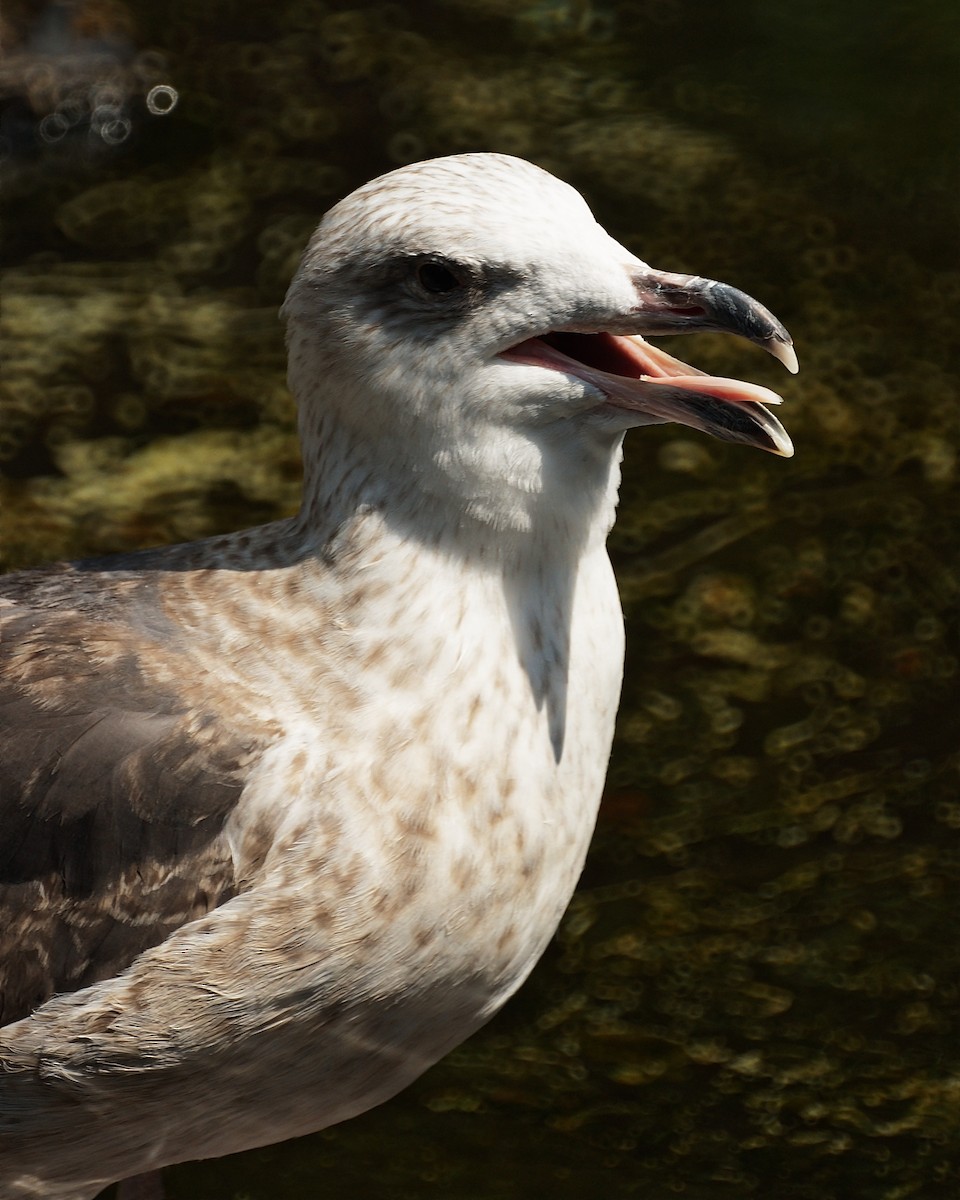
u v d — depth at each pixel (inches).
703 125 620.1
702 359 531.5
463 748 251.0
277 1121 276.4
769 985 366.0
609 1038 356.2
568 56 651.5
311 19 658.2
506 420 247.3
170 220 580.4
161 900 250.8
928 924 377.4
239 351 532.4
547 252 244.2
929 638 447.8
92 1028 251.4
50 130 603.2
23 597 276.1
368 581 255.6
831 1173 328.2
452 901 251.6
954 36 652.7
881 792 407.5
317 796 247.8
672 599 457.7
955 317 549.6
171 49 633.6
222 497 482.3
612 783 410.3
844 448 503.8
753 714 426.9
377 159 601.6
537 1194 324.8
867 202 590.2
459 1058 353.1
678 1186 326.0
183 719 254.1
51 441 500.1
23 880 254.7
